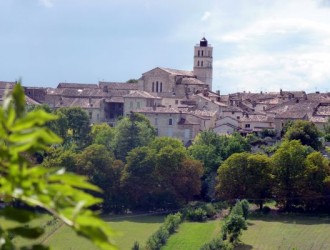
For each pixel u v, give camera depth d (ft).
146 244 349.82
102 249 23.39
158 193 458.50
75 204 23.63
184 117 649.61
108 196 453.99
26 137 23.52
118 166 463.42
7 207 24.47
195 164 469.16
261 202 447.42
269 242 371.76
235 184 451.12
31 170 23.80
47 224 298.76
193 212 423.64
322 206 442.91
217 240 349.41
